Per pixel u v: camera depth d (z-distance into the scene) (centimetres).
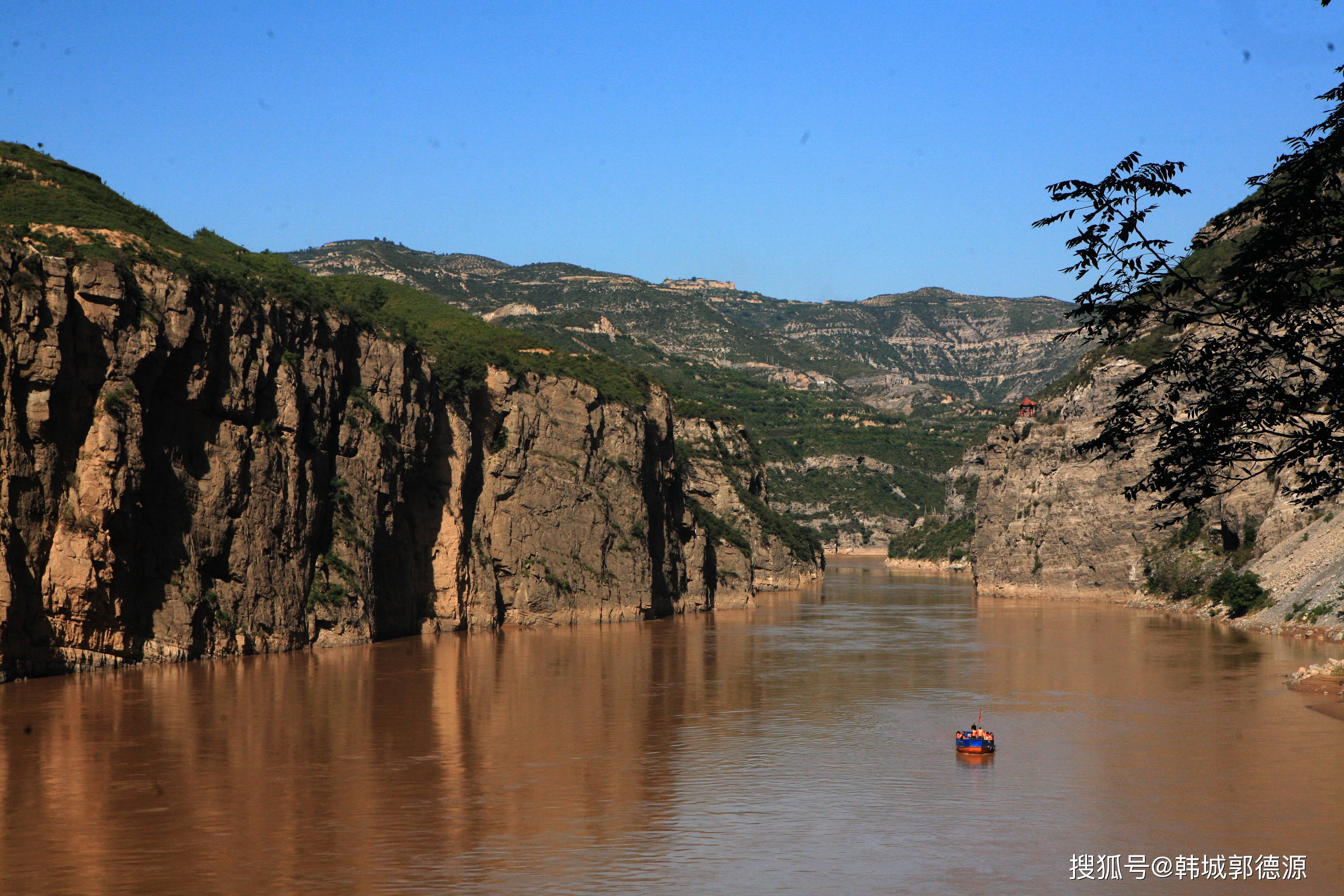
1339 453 2923
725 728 6569
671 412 15862
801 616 14838
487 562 12262
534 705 7225
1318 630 11238
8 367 7175
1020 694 7831
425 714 6825
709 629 12669
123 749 5712
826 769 5559
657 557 14975
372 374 10694
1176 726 6600
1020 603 17262
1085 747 6038
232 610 8894
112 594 7831
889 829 4575
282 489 9356
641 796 5047
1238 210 3094
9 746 5728
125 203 9994
